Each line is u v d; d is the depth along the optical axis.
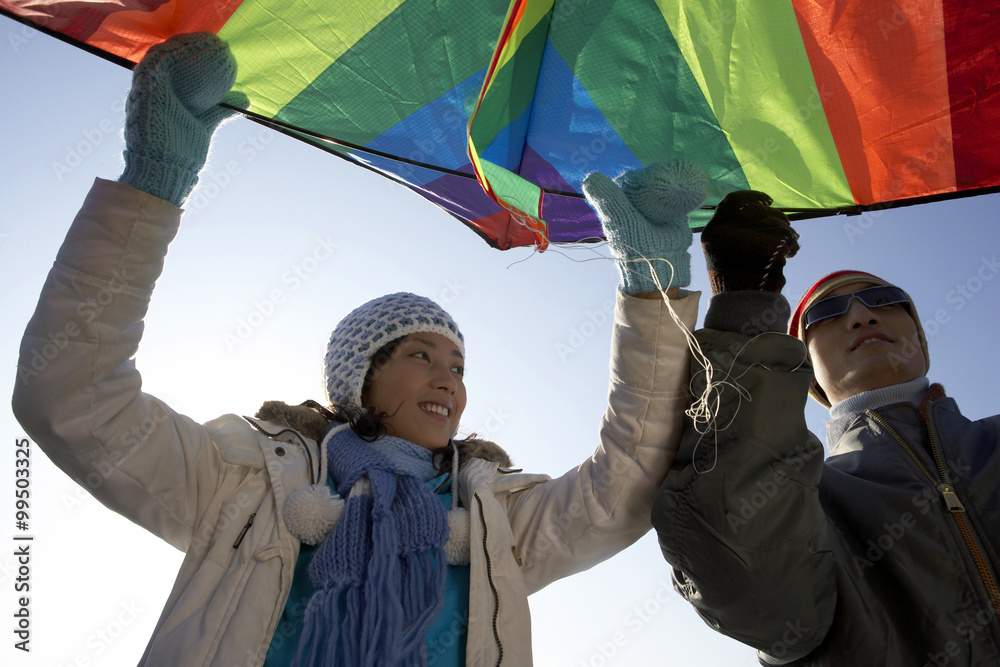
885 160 2.54
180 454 2.00
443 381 2.40
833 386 2.69
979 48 2.28
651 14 2.45
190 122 1.92
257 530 1.99
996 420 2.39
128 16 2.14
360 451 2.23
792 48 2.41
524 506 2.35
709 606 1.93
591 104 2.69
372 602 1.87
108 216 1.83
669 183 2.01
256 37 2.32
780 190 2.69
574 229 3.02
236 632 1.82
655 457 2.11
